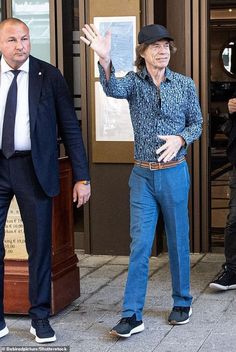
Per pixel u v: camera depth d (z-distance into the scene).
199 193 6.03
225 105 12.04
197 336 4.09
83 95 6.05
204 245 6.09
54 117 4.07
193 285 5.13
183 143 4.02
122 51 5.87
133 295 4.13
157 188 4.10
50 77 4.05
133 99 4.10
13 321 4.46
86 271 5.65
